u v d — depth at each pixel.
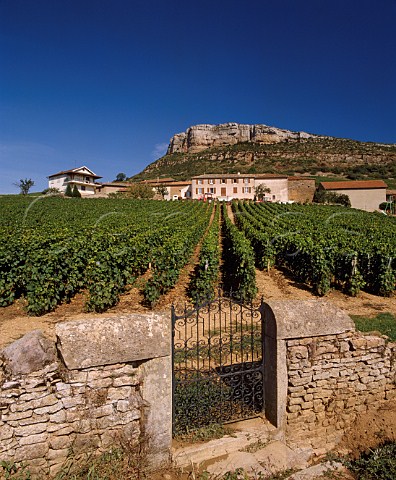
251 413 4.50
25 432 3.24
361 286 10.75
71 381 3.36
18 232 16.22
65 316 8.39
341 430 4.50
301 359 4.28
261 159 132.38
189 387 4.57
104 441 3.48
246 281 10.20
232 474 3.62
